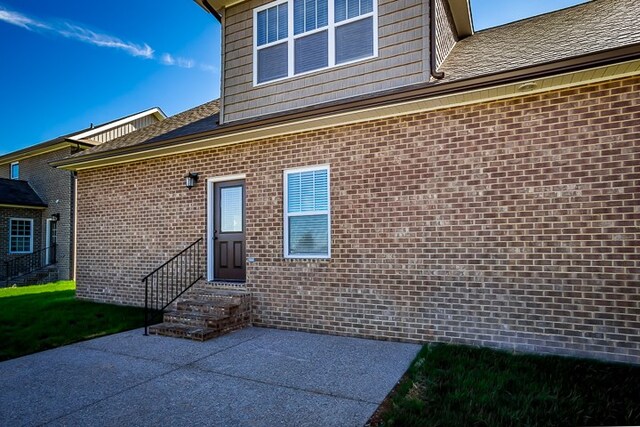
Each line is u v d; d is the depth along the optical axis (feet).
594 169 14.33
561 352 14.60
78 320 22.00
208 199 23.71
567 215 14.69
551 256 14.88
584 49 14.78
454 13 23.79
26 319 22.20
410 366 13.66
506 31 25.03
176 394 11.75
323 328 19.21
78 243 29.78
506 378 12.10
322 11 21.09
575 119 14.67
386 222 17.98
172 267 24.84
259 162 21.75
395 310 17.60
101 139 51.52
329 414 10.29
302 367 13.99
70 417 10.34
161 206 25.61
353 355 15.37
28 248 51.85
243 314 20.52
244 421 9.98
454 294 16.46
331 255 19.21
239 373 13.47
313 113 18.33
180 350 16.30
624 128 13.93
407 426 9.39
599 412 9.88
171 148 23.93
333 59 20.45
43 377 13.28
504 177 15.76
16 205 48.83
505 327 15.51
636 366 13.19
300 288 19.97
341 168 19.21
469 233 16.29
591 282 14.25
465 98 15.94
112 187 28.07
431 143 17.17
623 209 13.87
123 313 23.88
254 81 22.82
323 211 19.88
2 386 12.51
